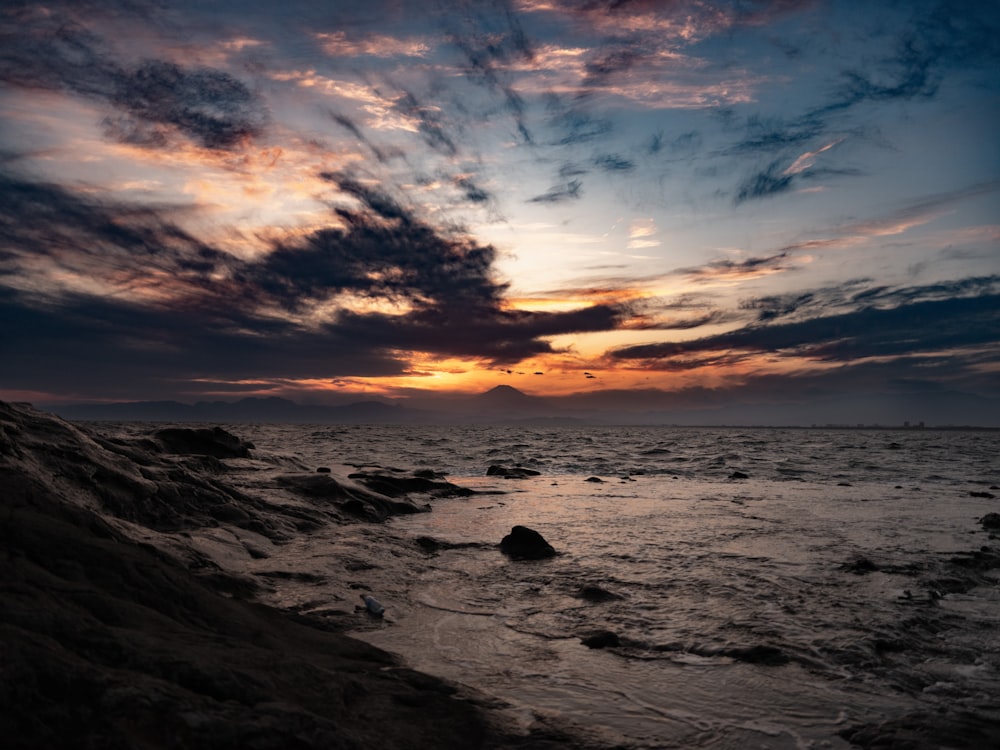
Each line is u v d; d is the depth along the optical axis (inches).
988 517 521.7
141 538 310.7
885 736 167.0
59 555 195.5
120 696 122.9
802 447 2271.2
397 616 274.8
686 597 304.0
